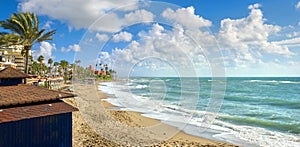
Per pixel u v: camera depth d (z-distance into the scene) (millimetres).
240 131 8266
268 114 13016
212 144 6492
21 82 3691
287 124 9750
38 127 3143
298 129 8734
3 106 2855
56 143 3336
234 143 6695
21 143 2979
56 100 3512
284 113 13594
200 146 6230
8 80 3463
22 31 15227
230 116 11633
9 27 14820
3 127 2811
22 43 15359
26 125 3027
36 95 3307
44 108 3191
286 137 7488
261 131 8328
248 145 6547
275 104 18312
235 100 20594
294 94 26672
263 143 6742
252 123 9922
